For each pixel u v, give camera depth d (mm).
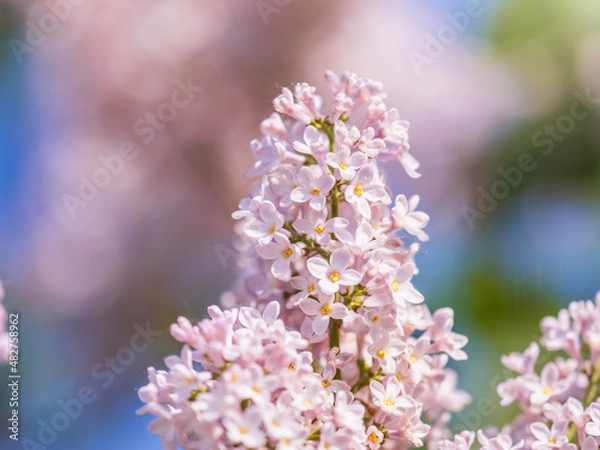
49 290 1067
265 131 634
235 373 562
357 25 1150
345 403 580
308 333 599
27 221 1133
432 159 1084
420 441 602
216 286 1071
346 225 602
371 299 601
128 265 1086
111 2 1146
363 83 627
